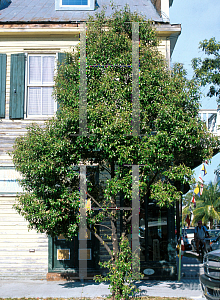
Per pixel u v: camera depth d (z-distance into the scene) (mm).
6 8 12812
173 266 9922
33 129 7887
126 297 7043
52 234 7988
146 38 8078
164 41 11000
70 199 7113
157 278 9844
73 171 7430
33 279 9984
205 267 7160
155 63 7848
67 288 8852
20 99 10797
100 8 12797
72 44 11078
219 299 6602
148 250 10094
